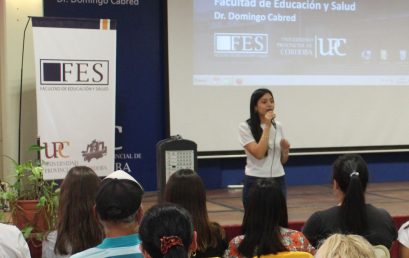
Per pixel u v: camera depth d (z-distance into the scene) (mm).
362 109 6309
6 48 5160
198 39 5863
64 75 4562
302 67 6129
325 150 6227
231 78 5961
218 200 5332
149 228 1446
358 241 1452
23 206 3619
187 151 4152
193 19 5836
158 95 5953
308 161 6344
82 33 4590
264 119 3857
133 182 1905
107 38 4652
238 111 5988
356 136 6301
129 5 5801
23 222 3623
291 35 6094
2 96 5410
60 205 2525
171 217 1460
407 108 6426
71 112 4586
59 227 2504
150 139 5949
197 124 5902
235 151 5992
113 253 1807
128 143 5883
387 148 6395
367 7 6266
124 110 5855
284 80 6098
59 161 4566
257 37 6008
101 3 5723
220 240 2623
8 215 3855
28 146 5246
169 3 5766
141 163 5938
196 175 2584
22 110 5230
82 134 4625
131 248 1821
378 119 6355
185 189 2535
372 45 6305
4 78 5305
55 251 2502
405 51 6395
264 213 2295
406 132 6430
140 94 5895
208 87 5910
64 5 5609
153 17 5879
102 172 4699
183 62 5836
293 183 6316
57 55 4539
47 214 3613
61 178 4566
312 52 6148
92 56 4621
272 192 2309
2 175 5586
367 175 2564
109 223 1842
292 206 4957
